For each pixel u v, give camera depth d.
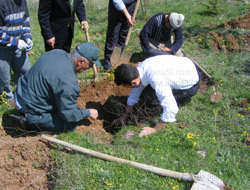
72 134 3.35
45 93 3.13
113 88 4.53
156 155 3.05
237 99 4.12
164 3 9.61
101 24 7.94
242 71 4.91
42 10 3.87
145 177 2.76
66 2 3.93
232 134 3.46
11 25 3.59
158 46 4.94
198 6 9.10
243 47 5.83
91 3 10.02
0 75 3.79
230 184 2.73
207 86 4.59
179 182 2.71
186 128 3.50
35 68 3.15
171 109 3.12
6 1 3.42
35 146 3.12
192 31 6.85
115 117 4.12
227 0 9.32
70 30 4.36
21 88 3.26
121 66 3.13
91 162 2.92
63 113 3.12
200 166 2.92
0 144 3.18
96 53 3.12
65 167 2.86
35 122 3.23
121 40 5.45
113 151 3.10
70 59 3.11
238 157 3.07
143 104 3.76
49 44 4.17
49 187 2.84
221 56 5.51
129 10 5.10
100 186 2.69
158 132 3.37
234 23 6.96
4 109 3.85
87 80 4.82
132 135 3.43
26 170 2.96
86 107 4.15
